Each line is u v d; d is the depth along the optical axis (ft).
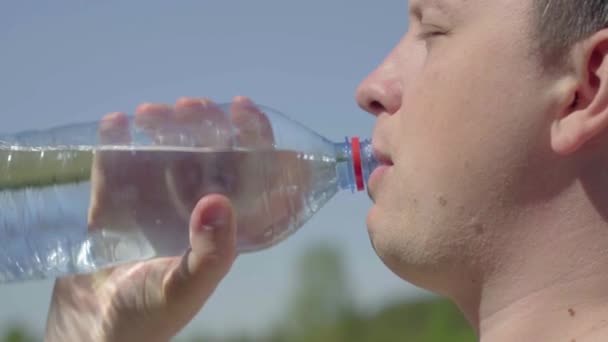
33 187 3.40
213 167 3.26
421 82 2.94
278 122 3.30
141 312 3.24
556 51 2.82
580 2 2.80
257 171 3.26
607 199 2.81
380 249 2.98
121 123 3.30
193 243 3.10
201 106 3.28
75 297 3.34
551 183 2.83
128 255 3.28
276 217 3.27
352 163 3.21
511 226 2.86
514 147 2.84
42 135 3.43
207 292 3.16
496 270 2.88
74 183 3.39
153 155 3.27
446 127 2.89
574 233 2.82
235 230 3.11
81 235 3.37
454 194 2.88
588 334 2.79
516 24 2.84
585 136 2.79
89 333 3.32
